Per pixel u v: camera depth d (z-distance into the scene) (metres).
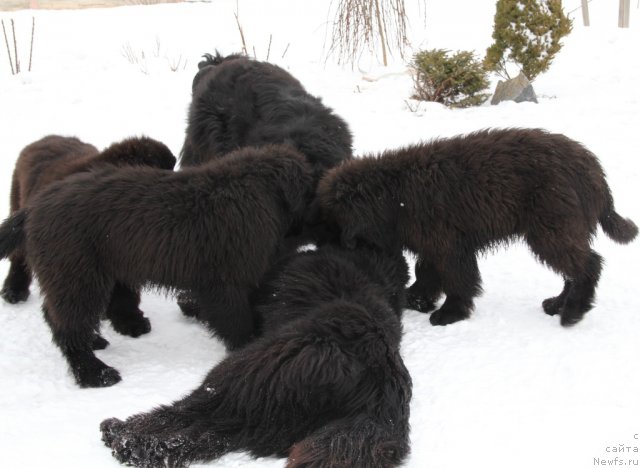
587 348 2.38
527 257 3.08
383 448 1.84
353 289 2.31
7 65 5.53
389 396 1.96
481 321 2.60
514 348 2.41
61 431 2.01
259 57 5.91
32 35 5.54
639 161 3.84
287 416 1.93
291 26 6.85
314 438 1.84
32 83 5.23
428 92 4.95
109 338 2.60
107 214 2.27
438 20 7.00
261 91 3.02
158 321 2.72
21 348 2.50
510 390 2.18
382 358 2.00
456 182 2.53
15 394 2.23
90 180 2.35
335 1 7.70
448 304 2.64
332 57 5.94
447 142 2.64
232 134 3.00
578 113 4.50
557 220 2.48
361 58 5.89
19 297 2.82
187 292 2.41
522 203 2.52
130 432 1.90
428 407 2.12
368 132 4.37
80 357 2.31
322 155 2.76
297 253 2.51
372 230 2.54
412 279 2.94
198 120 3.09
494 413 2.08
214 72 3.17
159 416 1.96
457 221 2.54
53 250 2.25
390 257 2.60
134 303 2.60
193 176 2.36
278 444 1.92
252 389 1.95
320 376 1.92
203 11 7.37
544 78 5.39
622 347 2.38
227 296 2.36
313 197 2.54
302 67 5.70
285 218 2.46
